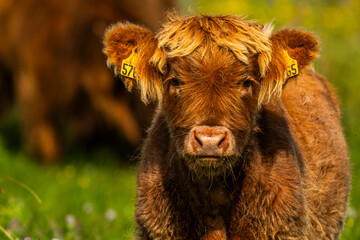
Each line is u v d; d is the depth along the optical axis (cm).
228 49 1622
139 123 3666
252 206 1706
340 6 4884
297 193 1711
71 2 3641
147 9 3562
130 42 1688
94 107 3672
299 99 2002
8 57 3950
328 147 1989
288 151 1750
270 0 4859
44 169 3622
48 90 3697
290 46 1683
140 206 1769
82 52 3594
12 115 4388
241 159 1698
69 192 3042
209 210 1725
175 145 1672
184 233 1739
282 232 1686
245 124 1642
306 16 4581
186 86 1616
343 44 4581
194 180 1698
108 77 3594
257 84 1683
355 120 3616
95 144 3919
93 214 2652
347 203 2116
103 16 3544
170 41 1681
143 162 1811
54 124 3806
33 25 3725
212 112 1582
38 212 2517
